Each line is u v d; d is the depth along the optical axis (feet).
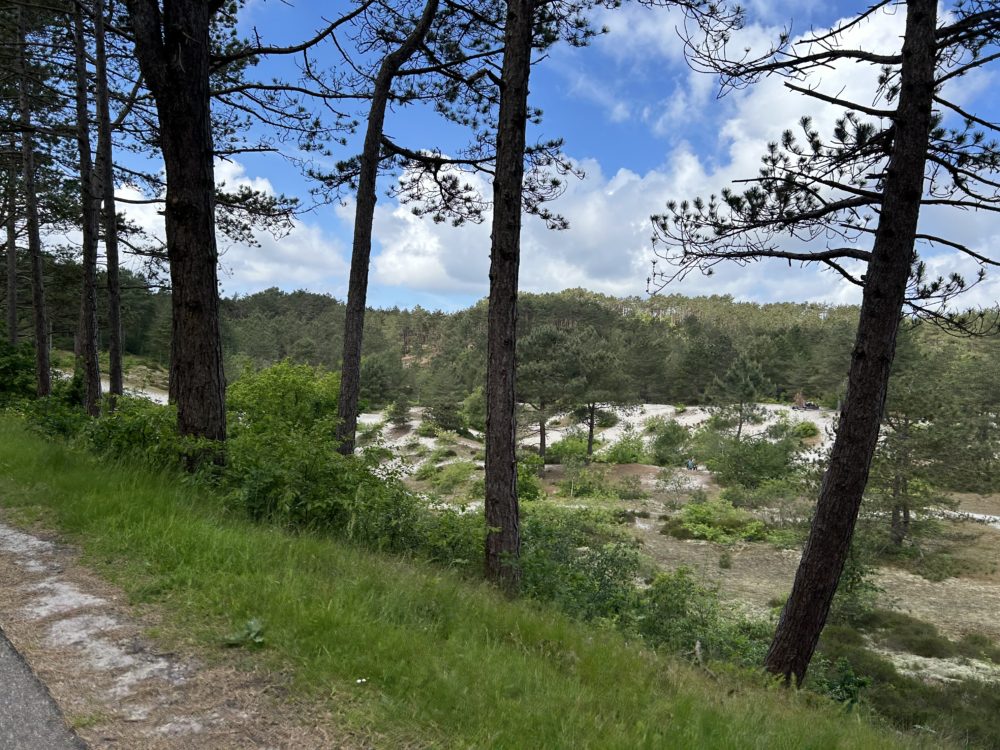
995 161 22.39
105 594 11.46
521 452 158.92
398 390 260.42
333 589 12.27
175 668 9.08
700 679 13.92
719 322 552.82
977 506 111.75
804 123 24.52
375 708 8.45
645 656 14.32
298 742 7.61
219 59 28.73
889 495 77.66
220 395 21.83
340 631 10.26
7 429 27.61
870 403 22.58
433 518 23.84
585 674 11.43
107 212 36.63
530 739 8.26
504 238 23.58
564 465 140.97
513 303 23.90
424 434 193.16
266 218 39.81
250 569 12.92
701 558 74.79
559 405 155.33
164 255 43.39
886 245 21.91
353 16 29.37
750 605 55.77
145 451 20.83
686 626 26.53
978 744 29.48
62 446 22.00
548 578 23.41
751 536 85.20
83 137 37.93
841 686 32.68
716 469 133.39
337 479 21.36
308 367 51.93
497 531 22.89
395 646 10.20
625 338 318.24
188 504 17.37
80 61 38.42
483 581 20.54
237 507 18.63
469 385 281.54
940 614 59.36
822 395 234.79
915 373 88.28
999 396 163.94
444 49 35.88
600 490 120.06
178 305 21.18
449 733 8.15
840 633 51.26
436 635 11.62
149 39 19.81
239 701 8.38
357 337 35.42
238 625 10.34
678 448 160.97
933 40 20.93
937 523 78.79
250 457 20.85
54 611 10.63
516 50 23.25
